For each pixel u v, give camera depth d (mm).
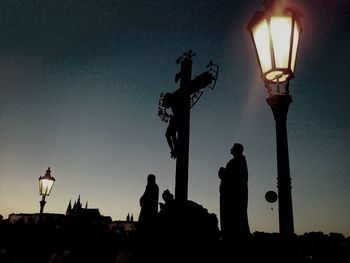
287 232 2934
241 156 7340
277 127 3355
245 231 6625
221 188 7199
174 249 7352
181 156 9039
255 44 3545
